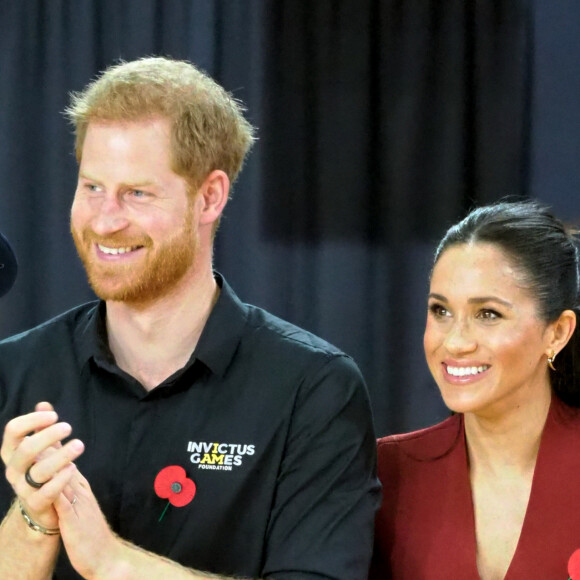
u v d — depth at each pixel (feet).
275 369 18.75
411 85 37.76
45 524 16.47
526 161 37.68
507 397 18.90
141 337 18.65
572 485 19.10
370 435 19.07
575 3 37.01
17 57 38.86
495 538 19.45
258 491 18.37
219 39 38.29
